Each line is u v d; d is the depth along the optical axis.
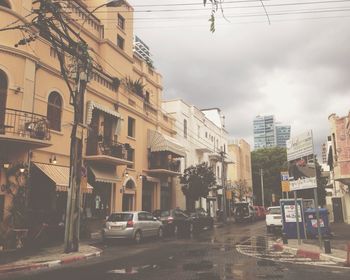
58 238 19.39
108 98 26.70
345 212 36.09
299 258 13.95
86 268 11.93
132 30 32.16
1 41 17.80
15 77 18.12
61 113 21.52
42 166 19.39
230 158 61.91
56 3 14.88
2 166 17.20
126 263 12.84
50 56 20.81
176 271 11.03
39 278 10.33
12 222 16.72
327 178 55.94
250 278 9.90
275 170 81.00
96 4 28.73
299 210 21.27
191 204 40.62
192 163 43.50
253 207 48.78
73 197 15.50
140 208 30.41
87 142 23.92
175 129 39.75
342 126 28.70
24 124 17.38
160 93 36.94
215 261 13.11
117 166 27.14
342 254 13.95
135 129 30.66
